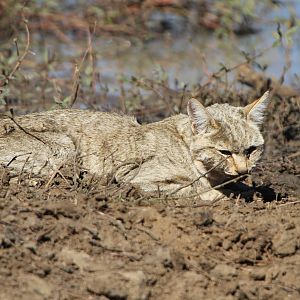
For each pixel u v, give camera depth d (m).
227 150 11.93
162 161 12.31
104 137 12.64
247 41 23.67
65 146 12.55
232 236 10.30
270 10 24.70
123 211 10.62
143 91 18.39
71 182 11.72
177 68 21.55
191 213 10.65
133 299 9.20
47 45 21.19
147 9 24.39
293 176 14.09
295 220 10.80
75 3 23.52
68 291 9.12
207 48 23.02
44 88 17.30
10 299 8.79
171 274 9.66
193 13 24.88
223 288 9.62
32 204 10.41
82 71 19.00
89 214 10.41
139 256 9.80
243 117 12.30
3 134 12.58
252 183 13.33
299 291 9.81
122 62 22.00
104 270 9.52
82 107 16.97
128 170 12.30
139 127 12.74
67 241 9.89
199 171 12.25
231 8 24.25
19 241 9.66
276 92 17.41
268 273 9.97
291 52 21.11
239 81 17.72
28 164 12.25
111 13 23.20
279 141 16.36
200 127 12.14
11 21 20.64
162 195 11.77
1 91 14.70
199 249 10.19
